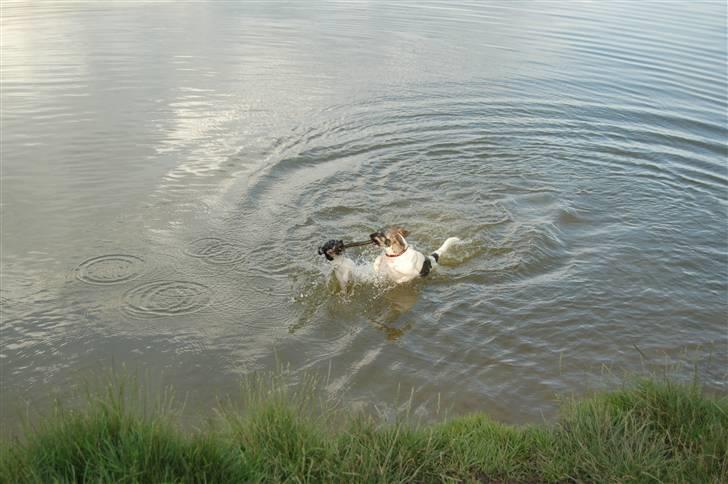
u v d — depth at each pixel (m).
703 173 7.66
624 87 10.17
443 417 4.69
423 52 11.69
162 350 5.11
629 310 5.56
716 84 10.51
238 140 7.86
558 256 6.18
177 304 5.49
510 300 5.63
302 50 11.47
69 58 10.52
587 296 5.69
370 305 5.57
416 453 4.15
